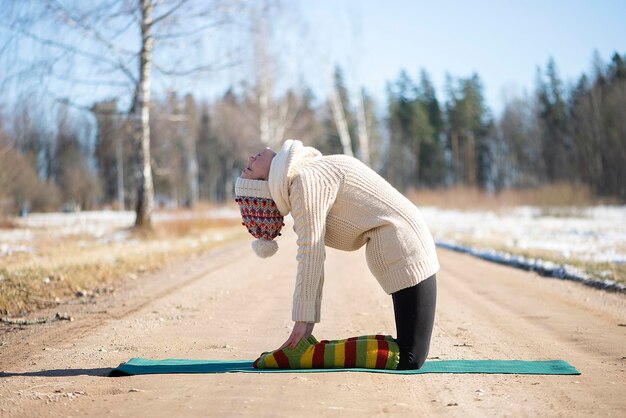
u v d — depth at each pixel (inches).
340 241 187.3
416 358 186.2
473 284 391.5
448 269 471.5
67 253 503.5
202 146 2950.3
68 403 155.5
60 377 181.6
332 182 180.7
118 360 204.1
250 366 192.9
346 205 181.9
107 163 2313.0
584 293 353.1
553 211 1309.1
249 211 184.7
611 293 351.3
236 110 2039.9
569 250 571.8
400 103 2972.4
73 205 2112.5
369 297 345.1
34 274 353.4
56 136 894.4
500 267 482.6
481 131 2906.0
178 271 459.5
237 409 149.7
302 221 179.0
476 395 162.2
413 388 169.0
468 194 1717.5
